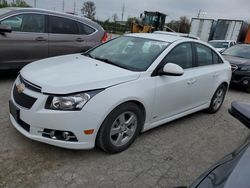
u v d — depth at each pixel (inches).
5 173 115.1
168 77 156.1
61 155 132.3
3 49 232.5
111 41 189.2
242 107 99.9
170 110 166.6
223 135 182.1
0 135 144.3
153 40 174.1
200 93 189.9
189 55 179.3
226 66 218.5
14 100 133.3
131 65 151.3
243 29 894.4
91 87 123.0
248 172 60.4
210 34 906.1
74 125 119.1
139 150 146.4
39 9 254.8
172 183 123.2
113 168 127.6
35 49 251.3
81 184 114.3
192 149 156.6
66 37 270.2
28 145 137.6
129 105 135.3
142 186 118.3
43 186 110.3
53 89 119.0
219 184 59.6
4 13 233.8
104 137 129.2
